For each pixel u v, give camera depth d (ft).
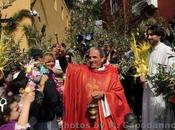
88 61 27.35
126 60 32.63
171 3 78.74
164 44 26.86
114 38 79.10
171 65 25.49
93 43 53.88
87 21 106.32
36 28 58.44
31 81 25.05
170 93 24.49
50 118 26.35
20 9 55.16
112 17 116.57
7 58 29.66
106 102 26.45
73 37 75.36
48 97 25.70
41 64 27.71
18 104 20.18
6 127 19.62
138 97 31.04
